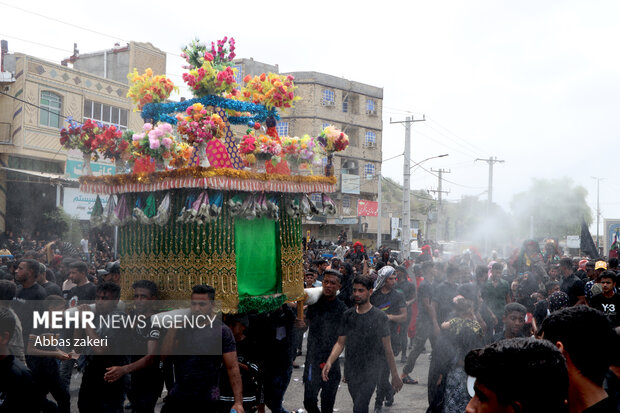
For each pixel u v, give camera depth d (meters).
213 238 5.64
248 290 6.12
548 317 2.44
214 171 5.38
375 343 5.52
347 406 7.53
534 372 1.82
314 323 6.29
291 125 44.97
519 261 12.59
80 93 24.05
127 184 5.91
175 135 6.34
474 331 5.32
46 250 11.42
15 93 22.14
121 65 27.88
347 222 45.09
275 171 6.73
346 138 7.24
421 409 7.41
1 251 14.20
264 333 6.33
